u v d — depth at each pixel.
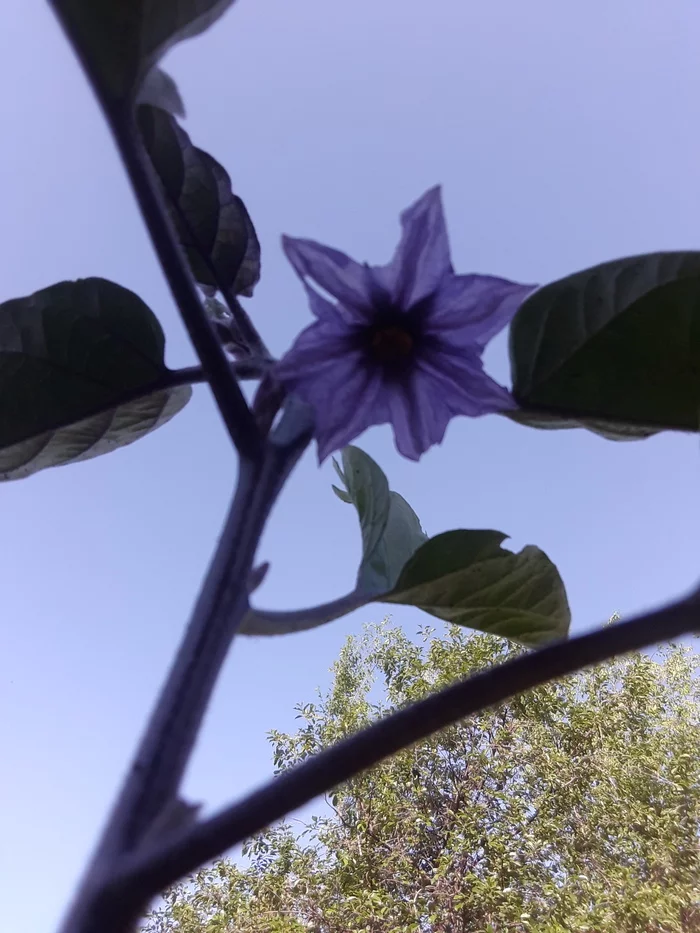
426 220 0.11
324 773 0.06
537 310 0.11
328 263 0.11
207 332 0.08
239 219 0.12
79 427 0.12
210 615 0.07
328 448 0.10
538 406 0.11
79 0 0.08
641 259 0.10
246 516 0.08
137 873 0.05
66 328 0.11
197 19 0.08
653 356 0.10
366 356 0.11
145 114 0.11
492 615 0.13
